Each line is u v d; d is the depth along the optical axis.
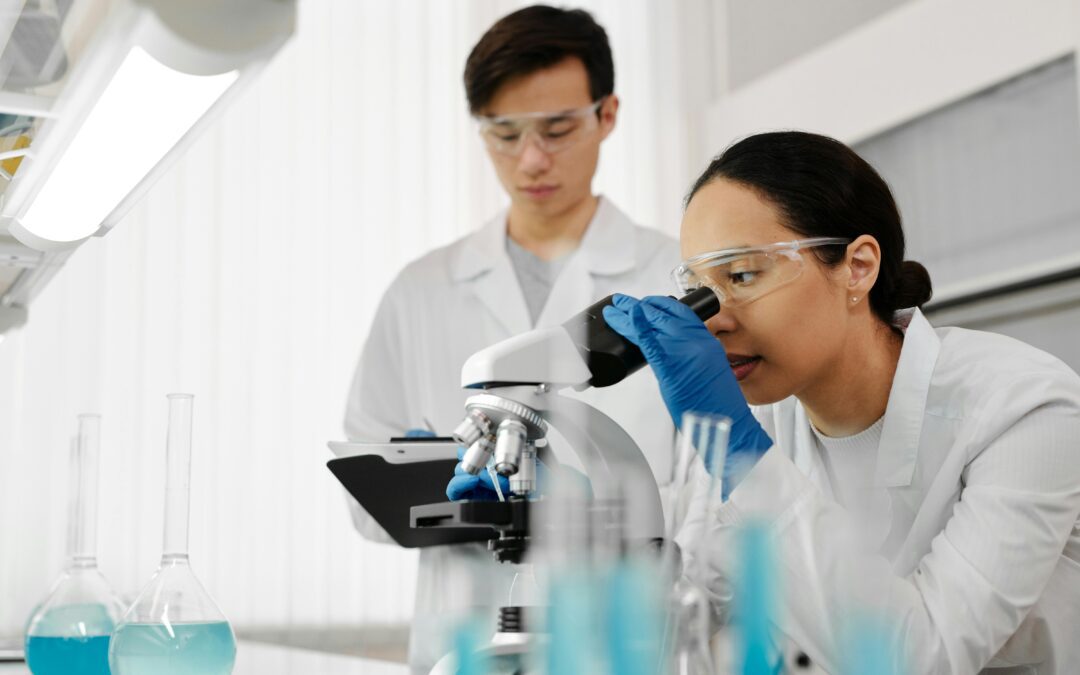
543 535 0.99
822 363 1.62
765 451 1.32
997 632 1.48
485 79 2.60
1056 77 3.16
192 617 1.37
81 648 1.66
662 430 2.48
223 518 3.71
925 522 1.68
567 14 2.62
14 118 1.38
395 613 3.81
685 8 4.58
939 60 3.54
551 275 2.84
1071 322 3.12
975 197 3.42
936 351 1.72
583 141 2.66
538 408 1.22
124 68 1.16
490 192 4.11
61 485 3.52
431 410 2.81
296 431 3.79
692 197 1.66
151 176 1.54
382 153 4.02
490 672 1.04
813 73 4.03
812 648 1.22
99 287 3.63
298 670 1.92
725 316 1.57
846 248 1.61
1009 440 1.59
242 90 1.20
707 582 0.98
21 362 3.52
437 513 1.22
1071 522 1.56
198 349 3.72
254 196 3.85
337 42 4.01
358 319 3.91
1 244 1.90
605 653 0.90
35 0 1.09
